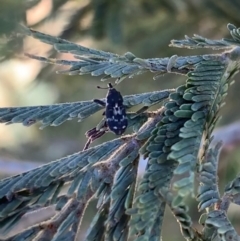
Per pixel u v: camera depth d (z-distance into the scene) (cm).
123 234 8
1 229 8
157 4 24
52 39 10
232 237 8
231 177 26
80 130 34
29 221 17
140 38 25
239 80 25
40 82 27
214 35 24
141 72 10
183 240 28
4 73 30
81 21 22
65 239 8
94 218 8
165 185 7
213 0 23
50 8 21
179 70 10
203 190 8
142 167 19
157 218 7
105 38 22
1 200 8
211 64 10
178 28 24
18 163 28
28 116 9
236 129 25
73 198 8
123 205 8
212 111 9
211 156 9
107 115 9
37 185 8
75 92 29
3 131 36
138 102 9
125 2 22
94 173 8
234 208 27
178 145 7
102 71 10
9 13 8
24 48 9
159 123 8
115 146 9
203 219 8
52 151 35
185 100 9
